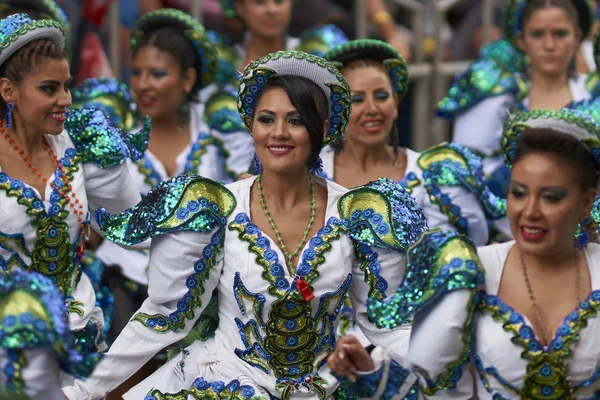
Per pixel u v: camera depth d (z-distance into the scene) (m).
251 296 6.58
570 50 10.69
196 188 6.74
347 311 8.25
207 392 6.64
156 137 10.12
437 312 5.93
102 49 11.49
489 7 13.54
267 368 6.63
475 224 8.85
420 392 6.28
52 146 7.47
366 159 8.84
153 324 6.81
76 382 6.78
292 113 6.57
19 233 7.17
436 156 8.94
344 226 6.69
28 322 5.79
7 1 9.60
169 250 6.68
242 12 11.51
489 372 5.97
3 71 7.17
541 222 5.85
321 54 11.59
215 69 10.30
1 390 5.83
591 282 6.03
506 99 10.66
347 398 6.77
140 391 6.90
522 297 6.02
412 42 13.44
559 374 5.88
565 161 5.84
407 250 6.32
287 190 6.75
